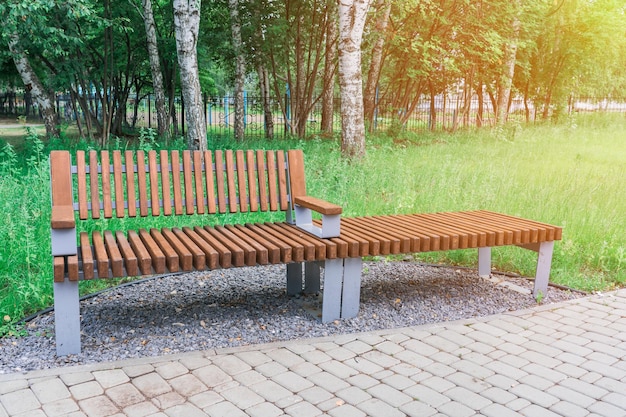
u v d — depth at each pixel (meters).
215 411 3.02
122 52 19.55
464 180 9.12
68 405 3.03
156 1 18.88
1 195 6.12
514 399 3.23
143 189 4.37
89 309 4.52
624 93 41.72
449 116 27.30
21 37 12.70
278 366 3.56
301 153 4.92
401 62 21.47
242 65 17.45
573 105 30.53
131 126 24.88
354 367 3.59
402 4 17.70
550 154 13.88
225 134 19.92
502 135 17.83
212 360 3.62
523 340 4.09
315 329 4.22
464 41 20.64
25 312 4.42
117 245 4.02
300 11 18.73
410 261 6.16
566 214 7.10
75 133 19.70
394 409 3.09
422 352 3.84
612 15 25.92
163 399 3.12
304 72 22.22
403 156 12.03
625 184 9.38
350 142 12.33
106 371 3.42
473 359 3.75
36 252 5.07
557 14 25.58
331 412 3.04
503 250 6.20
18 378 3.29
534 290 5.11
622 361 3.78
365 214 7.23
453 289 5.28
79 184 4.16
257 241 4.27
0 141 16.06
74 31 13.13
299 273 4.93
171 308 4.57
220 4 19.19
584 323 4.47
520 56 25.52
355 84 12.31
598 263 6.03
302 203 4.64
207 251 3.87
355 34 12.24
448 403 3.17
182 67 11.00
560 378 3.51
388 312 4.62
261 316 4.44
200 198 4.59
